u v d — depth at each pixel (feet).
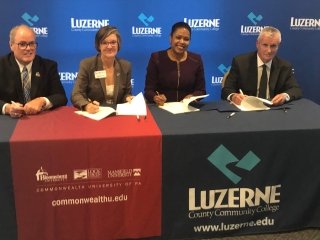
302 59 10.84
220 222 6.37
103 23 9.96
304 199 6.40
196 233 6.37
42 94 7.48
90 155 5.67
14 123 6.24
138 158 5.81
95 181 5.82
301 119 6.56
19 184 5.63
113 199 5.97
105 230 6.10
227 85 8.43
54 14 9.74
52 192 5.75
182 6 10.10
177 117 6.68
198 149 5.92
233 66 8.58
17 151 5.48
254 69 8.36
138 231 6.18
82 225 6.01
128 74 8.04
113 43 7.54
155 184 5.99
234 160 6.06
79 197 5.86
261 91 8.36
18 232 5.85
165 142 5.80
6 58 7.30
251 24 10.41
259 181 6.23
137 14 10.01
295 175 6.28
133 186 5.95
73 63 10.15
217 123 6.34
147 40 10.23
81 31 9.95
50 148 5.54
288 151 6.13
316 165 6.25
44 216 5.85
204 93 8.45
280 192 6.36
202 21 10.26
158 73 8.33
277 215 6.48
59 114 6.80
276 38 7.92
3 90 7.23
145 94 8.04
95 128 6.03
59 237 5.99
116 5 9.88
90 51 10.12
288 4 10.36
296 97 7.94
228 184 6.19
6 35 9.69
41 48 9.93
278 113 6.95
